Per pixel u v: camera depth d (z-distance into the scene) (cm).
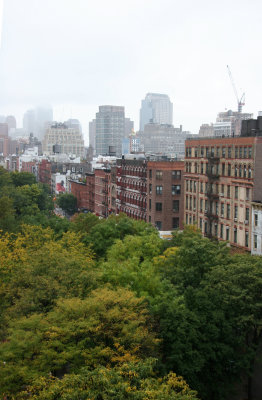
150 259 5294
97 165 18975
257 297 3994
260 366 4681
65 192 19200
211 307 3859
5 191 11025
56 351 2912
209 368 3797
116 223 7000
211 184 7950
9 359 2830
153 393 2184
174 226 9862
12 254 5272
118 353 2914
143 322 3184
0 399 2731
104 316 3027
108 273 4209
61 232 7331
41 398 2342
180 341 3459
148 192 9975
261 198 6781
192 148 8694
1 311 3941
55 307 3366
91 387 2272
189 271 4331
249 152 6819
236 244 7188
